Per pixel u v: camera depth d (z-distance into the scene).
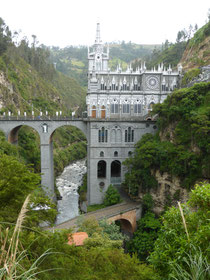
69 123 71.31
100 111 79.31
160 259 16.28
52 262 14.55
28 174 26.11
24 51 167.00
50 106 144.50
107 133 71.12
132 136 72.62
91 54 96.00
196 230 16.02
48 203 25.94
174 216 17.69
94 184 71.44
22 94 124.06
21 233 15.41
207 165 47.25
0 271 8.57
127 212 54.50
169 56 159.38
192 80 80.19
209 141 47.72
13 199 22.86
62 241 18.22
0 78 105.25
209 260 12.91
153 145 61.88
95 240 35.28
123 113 80.38
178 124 58.31
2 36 127.38
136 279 17.83
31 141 97.88
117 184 72.94
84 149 150.50
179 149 54.06
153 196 60.94
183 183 52.00
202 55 111.50
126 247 52.00
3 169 24.83
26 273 9.28
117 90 80.69
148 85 80.62
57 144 130.75
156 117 74.62
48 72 191.62
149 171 63.00
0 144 61.03
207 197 17.06
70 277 14.68
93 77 77.94
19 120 68.56
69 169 115.25
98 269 17.97
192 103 56.56
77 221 44.94
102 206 66.31
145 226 53.19
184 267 13.90
